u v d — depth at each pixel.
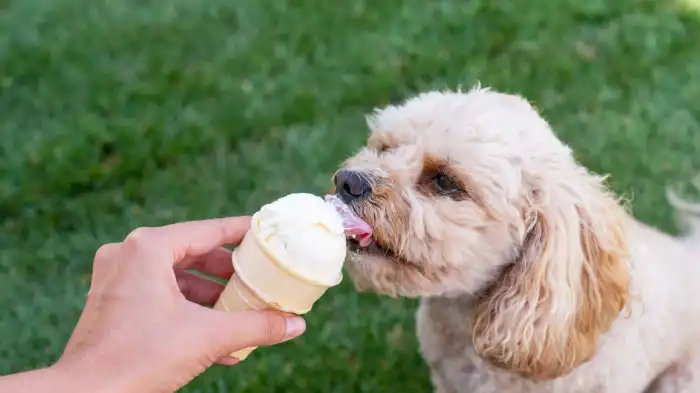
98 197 1.01
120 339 0.53
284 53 1.23
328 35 1.26
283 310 0.56
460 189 0.66
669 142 1.08
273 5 1.33
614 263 0.68
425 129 0.68
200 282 0.68
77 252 0.96
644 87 1.17
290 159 1.06
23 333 0.89
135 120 1.10
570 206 0.67
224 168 1.04
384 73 1.17
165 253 0.57
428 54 1.21
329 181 1.02
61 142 1.07
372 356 0.89
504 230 0.66
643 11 1.31
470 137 0.66
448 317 0.74
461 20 1.28
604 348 0.70
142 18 1.32
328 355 0.88
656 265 0.74
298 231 0.54
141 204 1.01
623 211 0.73
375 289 0.72
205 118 1.11
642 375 0.72
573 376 0.70
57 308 0.91
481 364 0.73
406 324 0.92
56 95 1.16
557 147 0.69
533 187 0.67
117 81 1.18
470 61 1.20
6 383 0.51
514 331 0.68
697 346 0.75
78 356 0.53
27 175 1.02
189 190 1.02
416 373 0.88
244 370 0.87
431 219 0.65
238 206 1.01
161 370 0.53
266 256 0.54
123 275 0.56
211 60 1.23
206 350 0.54
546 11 1.30
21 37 1.27
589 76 1.18
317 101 1.14
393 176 0.67
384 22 1.29
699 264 0.76
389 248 0.67
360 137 1.08
